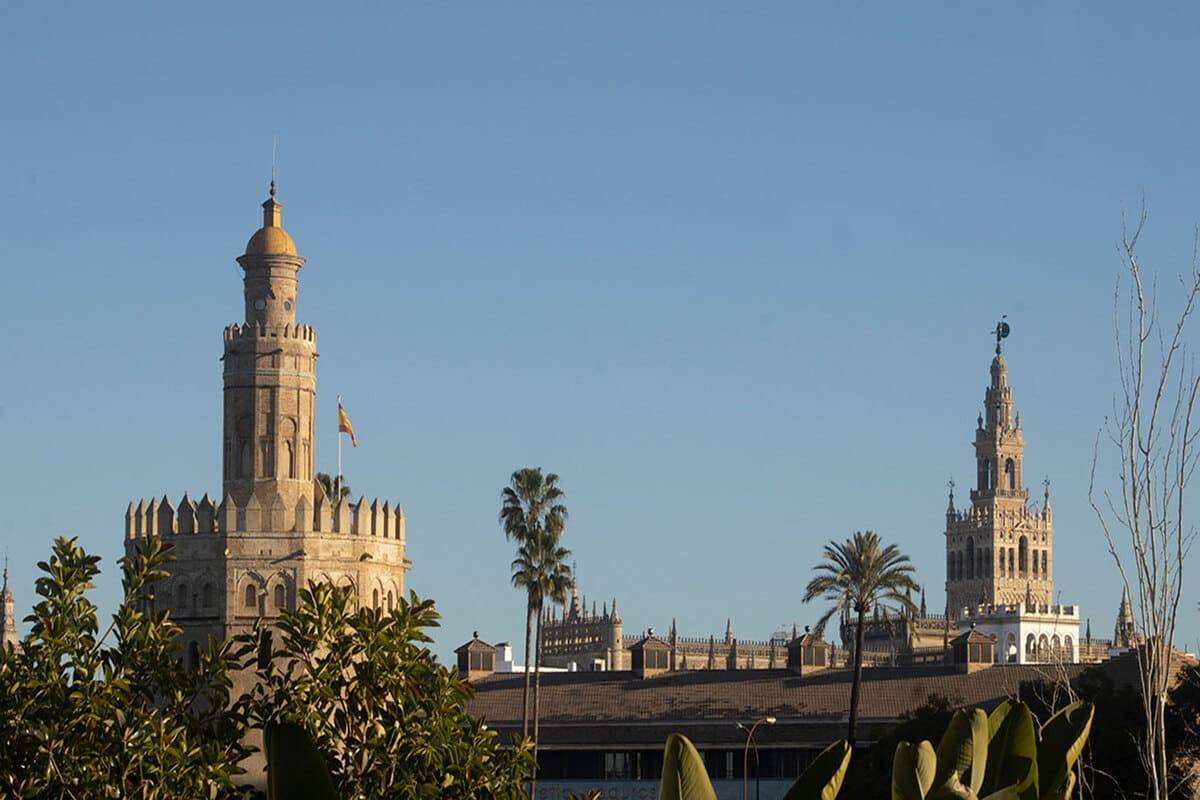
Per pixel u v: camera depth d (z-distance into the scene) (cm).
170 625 5600
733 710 18588
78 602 5472
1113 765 12656
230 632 17050
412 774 5219
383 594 17925
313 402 17875
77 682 5194
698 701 18875
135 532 17475
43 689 5169
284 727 3509
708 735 18375
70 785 5006
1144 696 4469
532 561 18312
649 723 18588
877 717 18038
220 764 5141
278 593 17238
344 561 17475
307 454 17775
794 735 18188
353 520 17725
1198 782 12794
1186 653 14138
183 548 17262
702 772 3262
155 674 5397
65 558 5491
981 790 3622
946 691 18075
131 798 5056
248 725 5381
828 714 18212
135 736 5088
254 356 17612
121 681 5181
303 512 17338
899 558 16462
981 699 17712
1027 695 14412
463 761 5366
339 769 5269
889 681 18662
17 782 4991
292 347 17700
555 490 18525
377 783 5203
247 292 17938
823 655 19375
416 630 5516
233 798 5325
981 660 18675
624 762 18650
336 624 5497
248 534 17225
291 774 3497
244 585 17200
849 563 16375
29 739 5028
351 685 5403
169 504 17462
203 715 5416
